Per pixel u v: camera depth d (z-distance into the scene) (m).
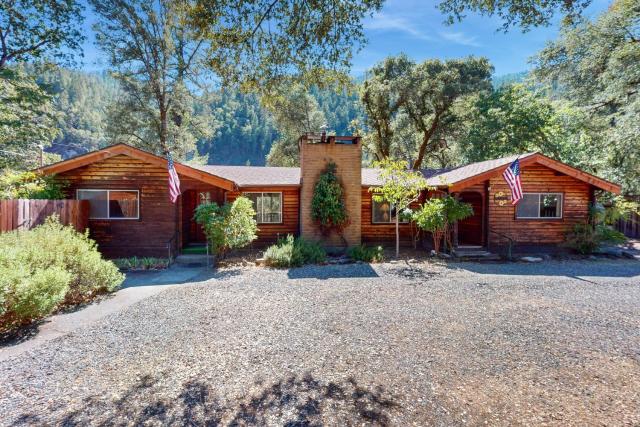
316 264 10.47
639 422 2.85
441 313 5.72
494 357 4.08
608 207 14.70
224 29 5.24
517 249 12.36
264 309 5.97
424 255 11.91
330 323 5.25
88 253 6.65
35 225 8.68
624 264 10.38
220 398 3.20
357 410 3.01
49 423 2.82
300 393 3.28
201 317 5.56
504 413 2.97
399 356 4.10
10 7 14.78
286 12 5.26
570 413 2.97
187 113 23.55
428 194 13.70
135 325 5.20
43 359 4.05
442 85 21.17
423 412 2.98
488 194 12.26
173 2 5.64
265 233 13.38
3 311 4.63
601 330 4.97
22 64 16.97
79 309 6.02
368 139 25.92
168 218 11.23
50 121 17.22
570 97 18.30
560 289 7.36
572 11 4.80
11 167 15.69
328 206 12.27
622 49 14.42
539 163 11.95
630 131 14.30
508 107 19.72
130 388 3.38
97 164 10.98
